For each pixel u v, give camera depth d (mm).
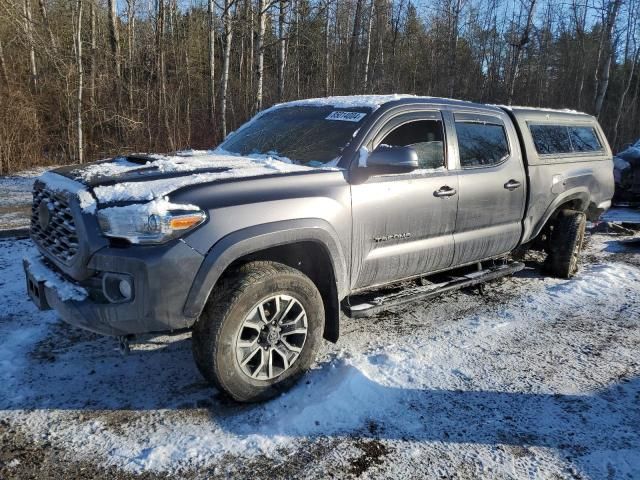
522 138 5090
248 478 2521
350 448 2746
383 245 3795
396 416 3033
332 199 3391
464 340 4105
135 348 3791
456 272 4992
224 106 16703
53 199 3125
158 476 2521
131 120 17328
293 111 4543
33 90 18188
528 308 4863
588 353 3938
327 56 22844
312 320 3293
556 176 5387
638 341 4180
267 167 3453
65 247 2980
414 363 3666
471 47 31562
